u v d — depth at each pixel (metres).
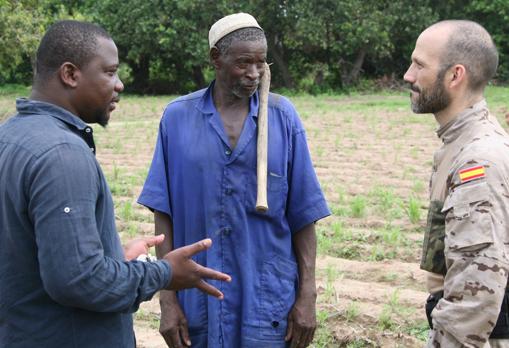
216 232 2.92
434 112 2.70
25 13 19.89
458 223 2.42
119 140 14.08
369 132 14.80
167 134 3.03
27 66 33.06
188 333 3.00
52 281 2.14
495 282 2.35
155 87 33.25
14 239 2.25
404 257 6.38
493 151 2.44
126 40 30.23
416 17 28.80
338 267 6.11
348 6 27.80
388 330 4.78
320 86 30.12
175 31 28.84
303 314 2.97
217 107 2.99
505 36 30.12
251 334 2.90
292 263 3.03
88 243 2.17
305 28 27.91
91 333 2.33
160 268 2.36
